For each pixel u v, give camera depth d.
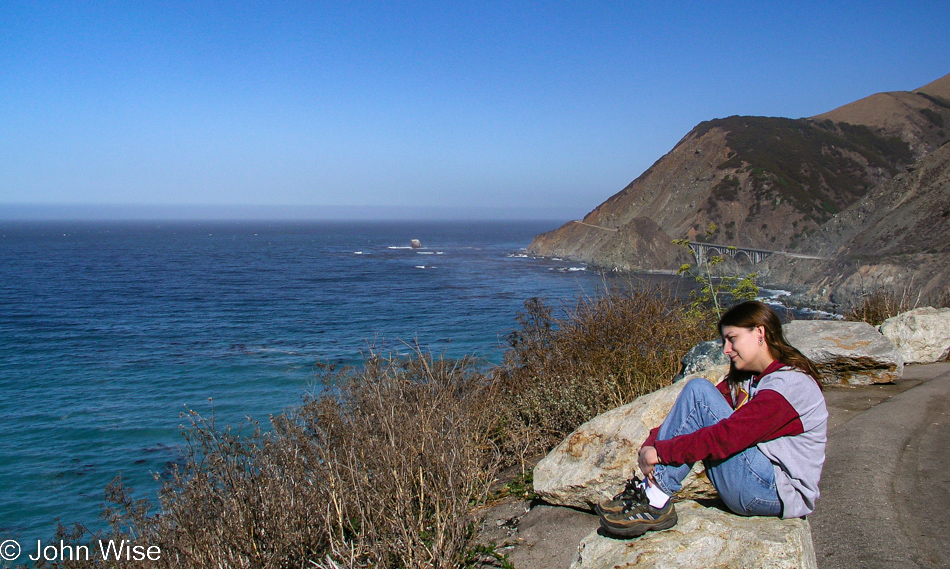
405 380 5.82
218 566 3.55
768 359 2.72
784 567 2.48
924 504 3.73
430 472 4.15
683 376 5.78
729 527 2.66
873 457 4.57
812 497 2.59
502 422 6.35
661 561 2.61
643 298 6.98
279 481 4.18
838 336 7.15
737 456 2.65
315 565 3.75
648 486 2.80
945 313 8.72
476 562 3.81
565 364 6.70
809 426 2.55
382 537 3.72
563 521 4.10
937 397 6.23
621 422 4.08
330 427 5.00
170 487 4.40
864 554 3.22
